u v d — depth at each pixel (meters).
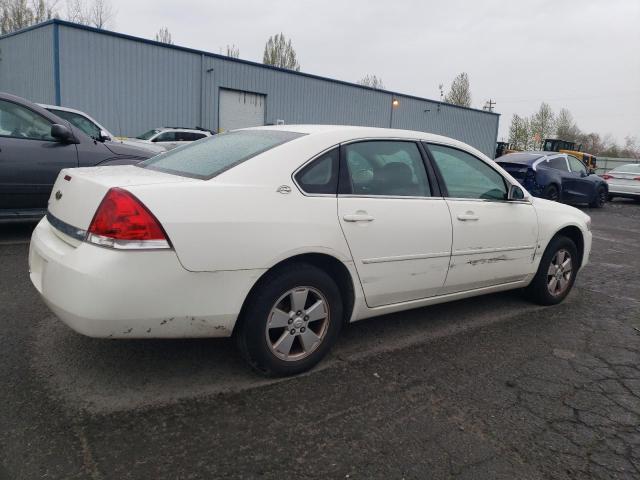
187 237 2.56
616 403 3.04
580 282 6.00
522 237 4.35
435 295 3.83
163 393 2.82
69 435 2.39
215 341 3.51
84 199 2.70
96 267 2.43
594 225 11.58
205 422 2.57
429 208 3.62
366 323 4.14
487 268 4.10
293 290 2.98
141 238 2.47
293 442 2.46
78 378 2.91
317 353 3.17
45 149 5.71
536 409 2.92
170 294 2.55
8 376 2.88
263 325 2.89
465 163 4.08
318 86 24.88
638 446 2.60
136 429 2.47
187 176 2.97
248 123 22.66
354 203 3.21
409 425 2.67
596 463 2.44
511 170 13.48
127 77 18.86
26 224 6.96
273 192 2.89
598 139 67.31
